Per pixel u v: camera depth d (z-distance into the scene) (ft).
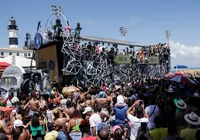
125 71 99.76
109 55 90.79
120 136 17.30
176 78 42.29
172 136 14.84
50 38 74.95
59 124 19.86
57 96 40.52
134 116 21.58
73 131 20.95
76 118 21.76
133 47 105.60
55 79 74.95
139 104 22.17
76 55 77.05
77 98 35.45
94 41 88.02
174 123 15.12
